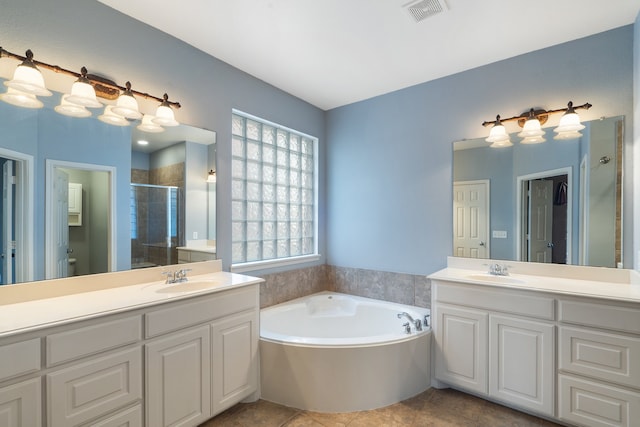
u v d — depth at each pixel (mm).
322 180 3455
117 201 1861
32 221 1551
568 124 2047
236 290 1933
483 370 2016
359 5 1780
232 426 1835
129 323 1431
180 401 1619
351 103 3291
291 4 1776
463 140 2602
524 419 1888
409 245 2889
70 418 1251
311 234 3408
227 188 2488
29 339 1160
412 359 2135
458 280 2115
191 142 2236
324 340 2055
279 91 2947
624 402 1583
